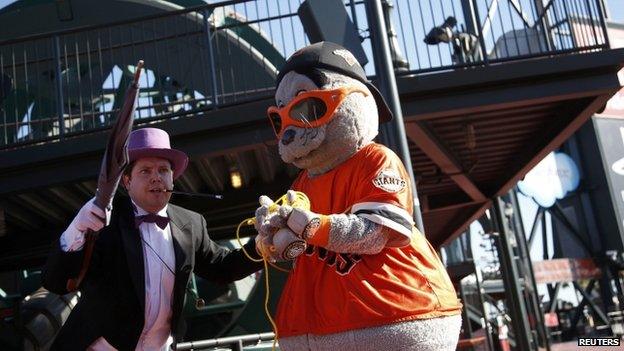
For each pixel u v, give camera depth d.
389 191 2.35
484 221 17.64
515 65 6.77
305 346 2.36
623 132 24.02
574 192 23.83
